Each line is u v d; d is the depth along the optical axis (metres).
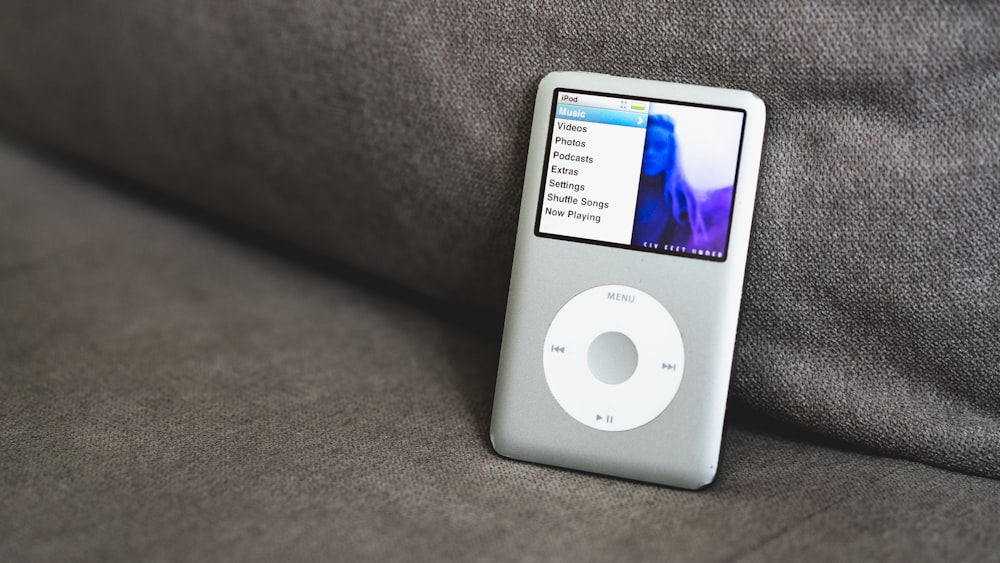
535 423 0.65
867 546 0.55
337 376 0.76
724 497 0.61
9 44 1.14
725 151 0.65
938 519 0.58
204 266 0.97
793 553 0.54
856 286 0.64
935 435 0.64
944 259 0.62
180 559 0.53
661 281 0.65
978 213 0.61
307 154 0.88
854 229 0.64
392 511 0.58
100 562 0.53
